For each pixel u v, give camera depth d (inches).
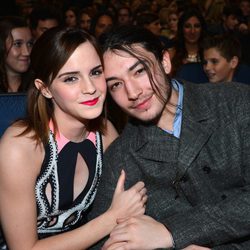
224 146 49.8
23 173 50.3
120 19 191.5
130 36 48.5
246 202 48.4
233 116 50.0
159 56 49.8
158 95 49.0
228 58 101.3
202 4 235.6
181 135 50.3
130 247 48.1
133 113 49.9
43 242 51.7
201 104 51.4
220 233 48.3
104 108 56.9
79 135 54.3
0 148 50.5
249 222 48.1
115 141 54.7
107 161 53.9
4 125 58.4
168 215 51.9
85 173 55.7
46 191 53.1
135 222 49.0
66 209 55.2
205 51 103.0
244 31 164.9
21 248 51.5
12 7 188.4
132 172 52.6
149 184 52.9
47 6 132.0
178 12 198.1
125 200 51.4
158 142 51.3
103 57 49.3
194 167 50.0
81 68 48.1
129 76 48.3
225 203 48.9
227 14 191.8
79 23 183.8
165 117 51.4
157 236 48.3
